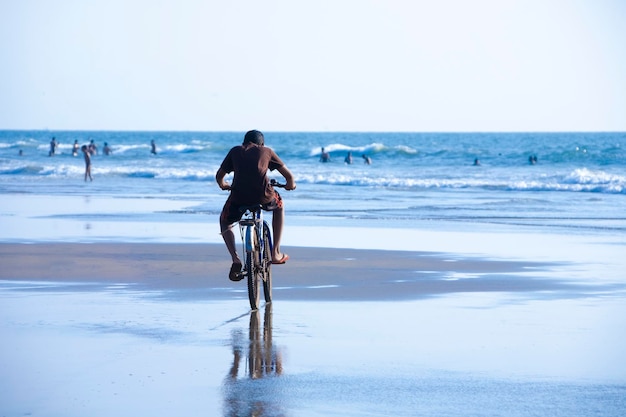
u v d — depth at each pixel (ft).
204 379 43.57
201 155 587.27
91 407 38.68
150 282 78.18
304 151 615.57
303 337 53.93
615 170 378.73
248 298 69.46
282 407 38.73
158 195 225.97
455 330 56.13
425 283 77.87
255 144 67.62
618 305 65.77
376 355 48.91
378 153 528.63
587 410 38.27
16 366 46.11
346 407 38.73
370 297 69.92
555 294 71.46
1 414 37.58
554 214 164.96
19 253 99.96
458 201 203.00
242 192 65.72
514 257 97.91
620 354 49.06
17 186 275.18
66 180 319.88
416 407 38.73
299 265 90.48
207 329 56.44
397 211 172.14
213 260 93.91
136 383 42.78
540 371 45.21
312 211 172.04
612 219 153.48
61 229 131.34
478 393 41.01
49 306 65.16
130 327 56.95
